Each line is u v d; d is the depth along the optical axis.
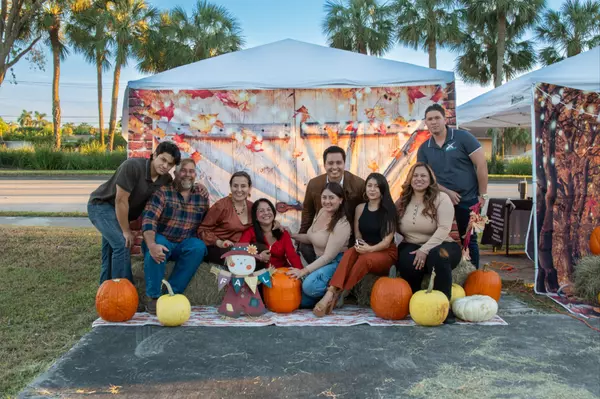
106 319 4.17
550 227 5.32
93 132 72.50
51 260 6.70
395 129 5.66
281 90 5.70
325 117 5.70
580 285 5.01
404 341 3.73
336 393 2.89
